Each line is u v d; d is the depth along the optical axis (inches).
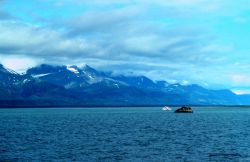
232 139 3034.0
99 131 3865.7
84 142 2851.9
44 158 2111.2
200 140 2979.8
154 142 2856.8
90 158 2119.8
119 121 5984.3
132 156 2188.7
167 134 3516.2
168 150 2416.3
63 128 4291.3
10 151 2354.8
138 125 4886.8
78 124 5128.0
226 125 4813.0
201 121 5905.5
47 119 6801.2
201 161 2026.3
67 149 2455.7
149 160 2066.9
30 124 5113.2
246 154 2240.4
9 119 6801.2
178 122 5629.9
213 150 2406.5
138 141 2928.2
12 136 3302.2
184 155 2219.5
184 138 3142.2
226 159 2078.0
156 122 5629.9
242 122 5541.3
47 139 3058.6
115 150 2420.0
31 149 2447.1
